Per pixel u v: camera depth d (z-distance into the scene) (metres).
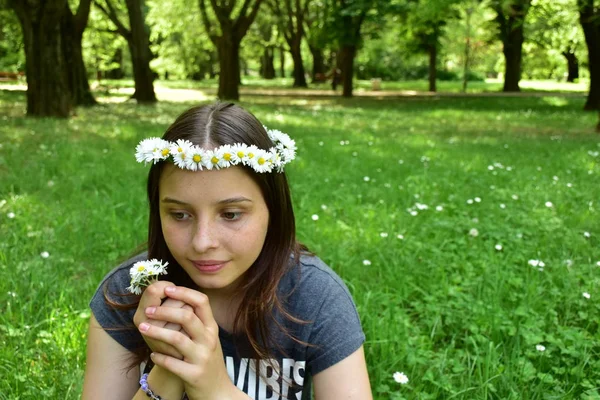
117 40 33.28
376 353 2.86
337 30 26.27
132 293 1.64
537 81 48.38
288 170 7.24
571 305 3.51
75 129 11.02
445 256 4.20
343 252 4.22
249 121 1.54
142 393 1.49
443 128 13.60
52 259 4.02
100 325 1.70
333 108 19.70
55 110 13.58
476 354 2.79
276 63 67.50
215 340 1.42
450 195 6.13
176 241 1.47
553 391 2.60
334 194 6.14
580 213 5.62
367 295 3.35
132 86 34.59
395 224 5.06
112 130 11.05
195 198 1.43
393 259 4.04
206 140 1.46
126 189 5.95
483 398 2.48
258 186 1.49
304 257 1.73
